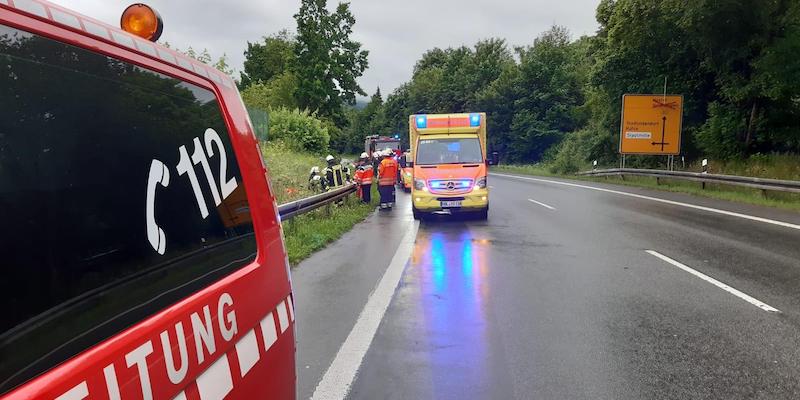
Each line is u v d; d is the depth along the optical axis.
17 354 1.19
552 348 4.93
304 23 52.47
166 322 1.64
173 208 1.82
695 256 8.82
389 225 13.40
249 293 2.19
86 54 1.57
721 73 23.30
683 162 26.86
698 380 4.25
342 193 15.55
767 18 20.09
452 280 7.49
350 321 5.75
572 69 56.31
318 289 7.06
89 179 1.49
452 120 15.09
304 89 52.06
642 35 26.27
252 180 2.49
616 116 31.53
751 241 10.03
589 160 36.28
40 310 1.27
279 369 2.42
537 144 55.38
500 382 4.24
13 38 1.34
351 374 4.41
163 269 1.70
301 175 19.72
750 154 23.92
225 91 2.43
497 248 9.88
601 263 8.42
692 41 23.42
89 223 1.46
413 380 4.29
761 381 4.22
